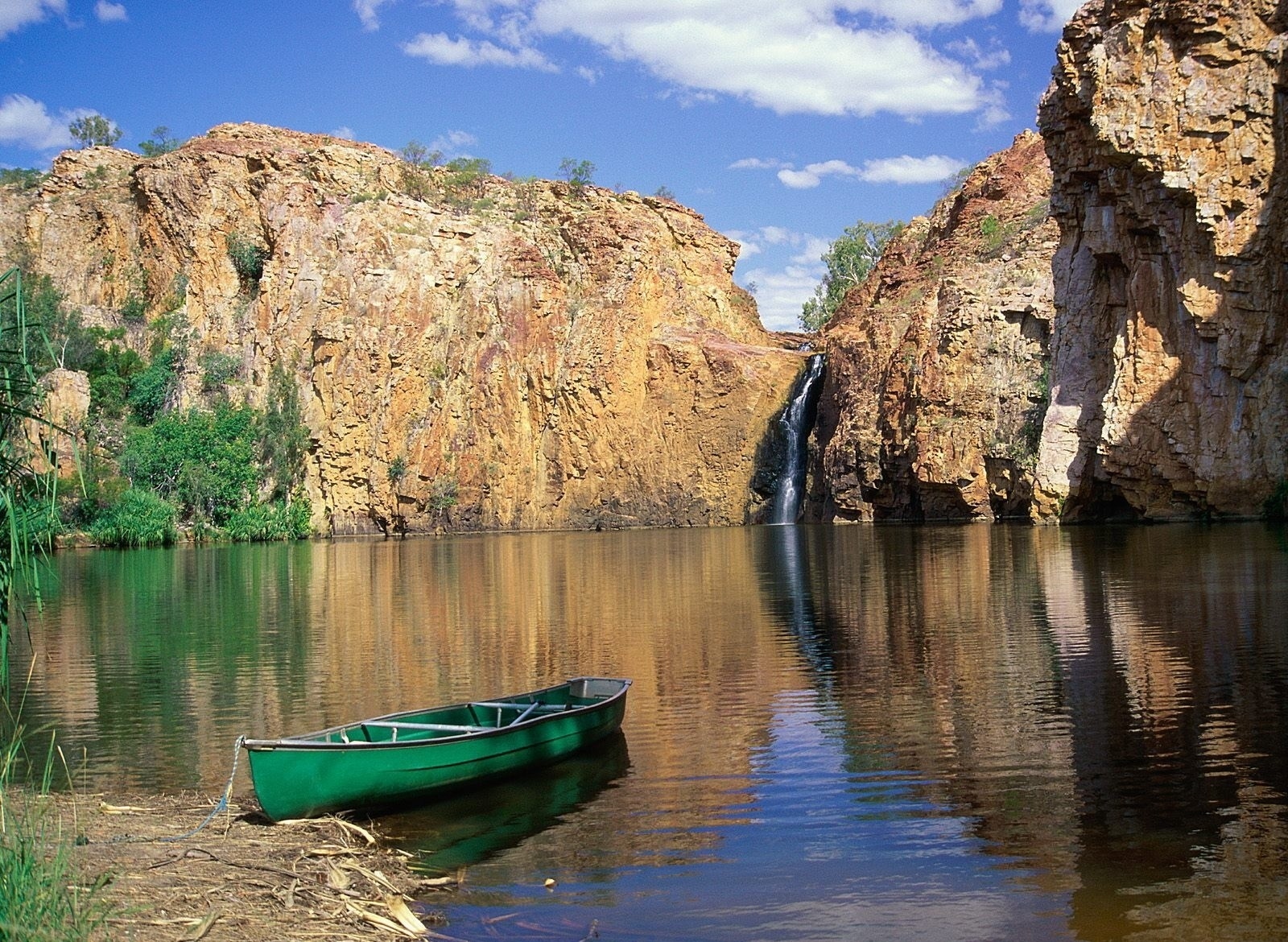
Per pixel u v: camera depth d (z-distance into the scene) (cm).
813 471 9038
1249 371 5772
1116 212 6138
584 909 1190
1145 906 1150
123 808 1488
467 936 1123
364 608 3738
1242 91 5631
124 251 11469
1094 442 6356
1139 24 5781
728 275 11388
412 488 9600
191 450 9206
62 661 2727
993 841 1348
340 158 10750
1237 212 5678
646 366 10050
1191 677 2106
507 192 11219
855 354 8612
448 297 10112
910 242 9638
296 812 1437
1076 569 3912
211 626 3312
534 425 10081
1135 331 6041
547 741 1709
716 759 1734
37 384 1149
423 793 1545
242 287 10719
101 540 7844
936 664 2370
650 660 2570
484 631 3102
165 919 1066
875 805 1495
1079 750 1695
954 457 7350
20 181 12556
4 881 977
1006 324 7344
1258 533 4972
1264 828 1346
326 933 1077
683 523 9656
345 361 9750
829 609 3284
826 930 1129
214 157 10881
